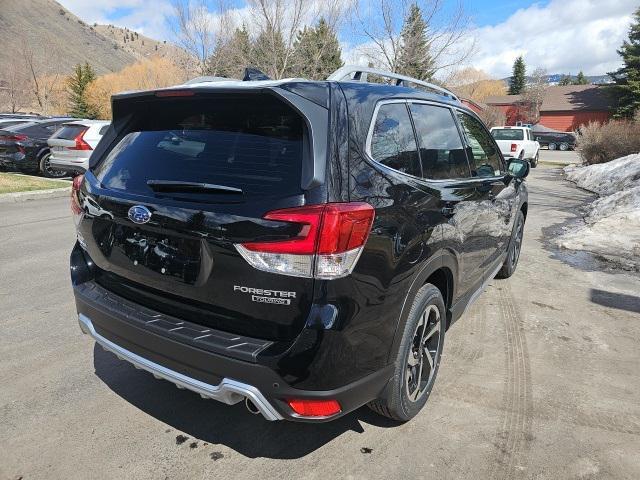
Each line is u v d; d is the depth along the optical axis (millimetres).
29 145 13430
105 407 2998
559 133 43750
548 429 2895
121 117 2998
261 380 2150
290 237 2100
